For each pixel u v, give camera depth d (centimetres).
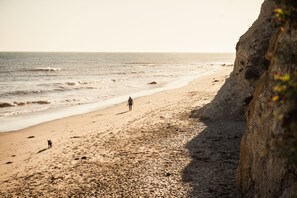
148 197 1370
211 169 1628
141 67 13712
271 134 1007
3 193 1545
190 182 1489
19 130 2891
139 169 1720
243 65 2606
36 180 1691
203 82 6109
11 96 5075
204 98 3962
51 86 6269
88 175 1700
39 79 8012
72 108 3997
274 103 1036
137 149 2102
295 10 587
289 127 597
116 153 2050
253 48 2478
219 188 1388
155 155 1942
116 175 1664
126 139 2383
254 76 2447
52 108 4016
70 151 2181
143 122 2927
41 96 5094
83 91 5672
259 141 1140
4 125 3098
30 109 3956
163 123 2806
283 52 630
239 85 2680
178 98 4247
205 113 2803
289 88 523
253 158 1209
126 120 3088
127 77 8569
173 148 2052
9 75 9181
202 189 1398
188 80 7281
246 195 1216
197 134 2338
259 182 1115
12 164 1991
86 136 2573
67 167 1856
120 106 4019
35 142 2477
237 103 2655
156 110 3466
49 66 14100
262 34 2466
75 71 11038
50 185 1605
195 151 1948
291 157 529
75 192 1493
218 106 2767
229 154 1838
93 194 1452
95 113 3619
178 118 2961
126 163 1839
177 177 1564
